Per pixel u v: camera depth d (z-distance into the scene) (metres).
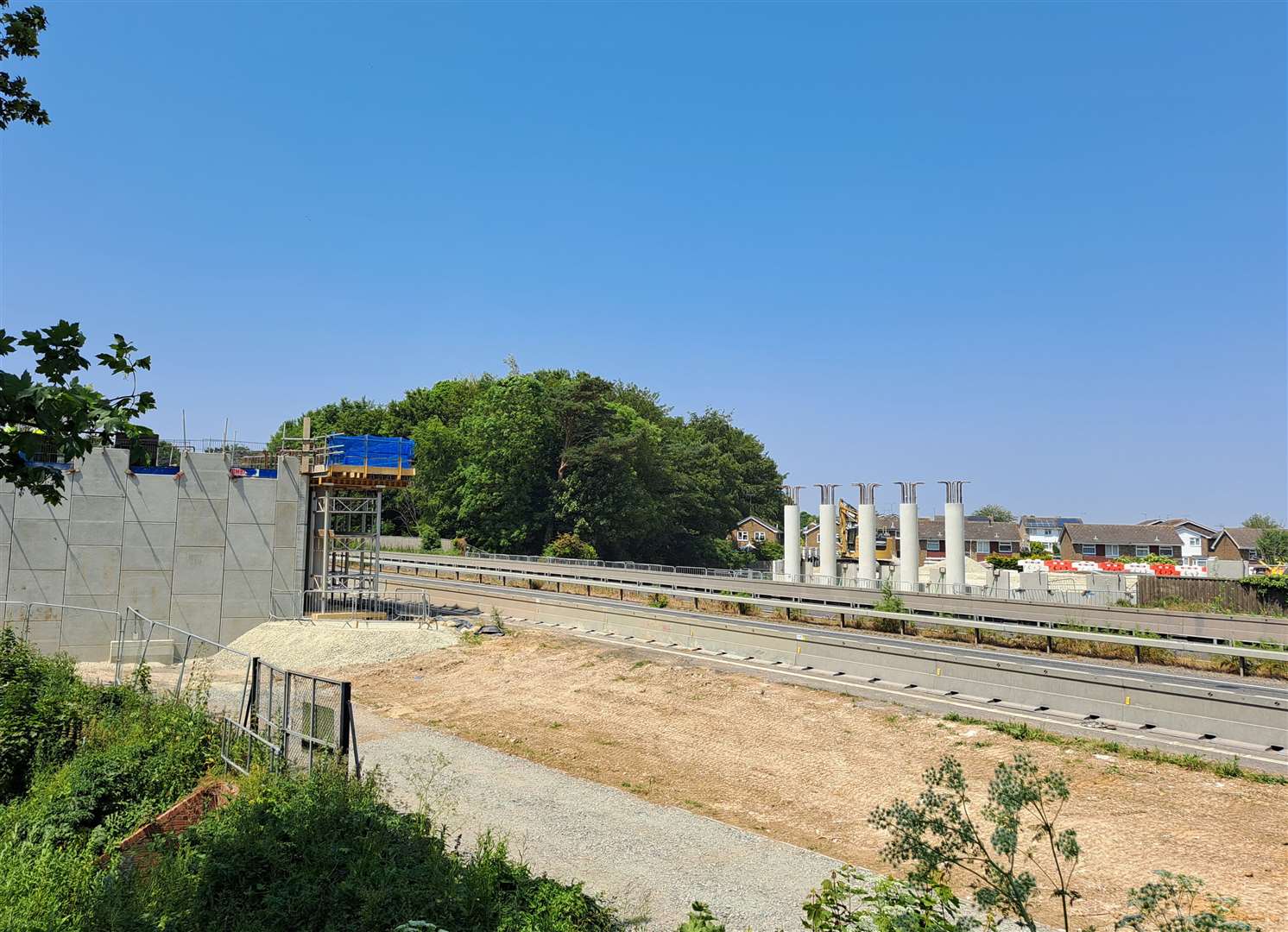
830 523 57.47
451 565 56.38
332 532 42.53
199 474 33.50
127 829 13.02
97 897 9.62
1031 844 13.16
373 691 25.81
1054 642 27.02
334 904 9.25
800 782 16.78
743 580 44.53
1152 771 15.25
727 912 10.88
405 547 82.12
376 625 32.88
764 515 123.69
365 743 19.81
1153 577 38.34
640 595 43.69
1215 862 11.97
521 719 22.27
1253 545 99.38
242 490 34.03
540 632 31.75
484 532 78.38
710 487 102.25
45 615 31.09
